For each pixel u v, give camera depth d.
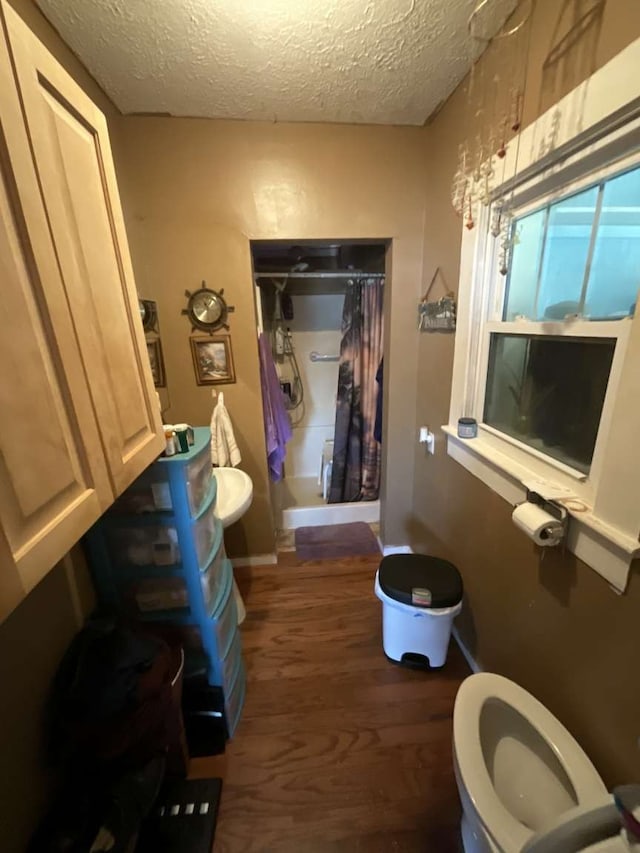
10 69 0.51
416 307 1.94
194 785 1.21
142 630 1.16
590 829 0.65
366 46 1.20
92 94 1.34
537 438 1.17
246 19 1.08
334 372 3.35
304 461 3.47
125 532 1.17
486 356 1.40
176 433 1.13
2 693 0.80
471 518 1.52
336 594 2.07
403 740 1.34
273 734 1.37
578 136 0.86
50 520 0.57
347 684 1.55
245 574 2.25
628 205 0.84
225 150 1.66
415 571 1.59
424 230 1.83
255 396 2.02
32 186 0.56
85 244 0.72
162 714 1.02
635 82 0.71
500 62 1.15
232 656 1.39
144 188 1.67
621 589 0.81
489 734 1.06
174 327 1.86
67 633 1.05
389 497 2.26
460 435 1.50
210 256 1.78
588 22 0.82
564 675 1.03
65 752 0.92
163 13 1.05
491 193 1.24
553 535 0.95
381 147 1.72
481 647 1.51
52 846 0.82
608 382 0.88
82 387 0.67
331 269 3.00
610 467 0.81
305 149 1.69
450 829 1.10
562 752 0.91
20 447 0.51
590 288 0.96
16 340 0.51
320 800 1.18
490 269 1.36
